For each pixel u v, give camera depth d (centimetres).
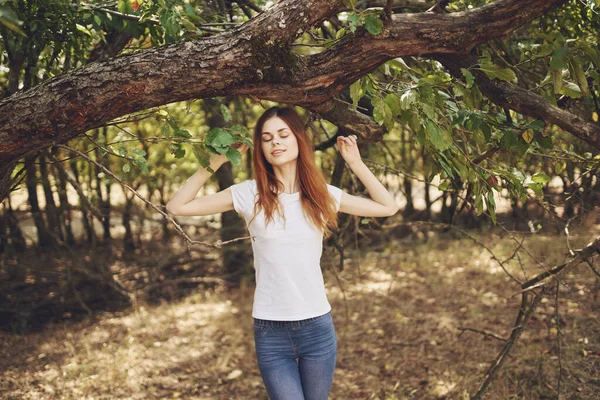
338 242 402
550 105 210
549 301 531
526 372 381
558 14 287
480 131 225
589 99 298
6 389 399
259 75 187
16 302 590
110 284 606
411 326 502
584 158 279
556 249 607
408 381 396
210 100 520
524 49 301
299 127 224
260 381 413
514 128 221
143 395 389
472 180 226
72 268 599
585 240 568
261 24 186
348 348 464
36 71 253
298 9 186
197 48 183
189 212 220
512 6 193
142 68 178
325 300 227
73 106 176
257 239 221
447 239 800
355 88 208
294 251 218
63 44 262
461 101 248
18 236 676
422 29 194
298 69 193
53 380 413
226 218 702
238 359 454
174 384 409
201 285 678
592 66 234
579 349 414
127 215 763
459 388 368
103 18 257
